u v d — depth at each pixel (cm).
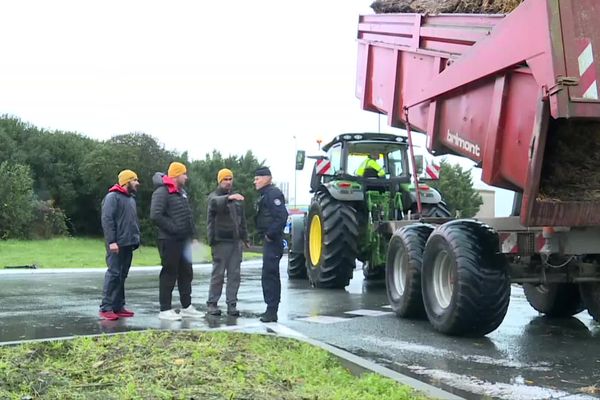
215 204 777
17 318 746
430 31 777
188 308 763
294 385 416
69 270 1548
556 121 539
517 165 590
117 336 561
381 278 1249
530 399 435
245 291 1088
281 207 738
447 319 643
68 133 3462
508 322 779
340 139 1141
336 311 839
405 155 1132
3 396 368
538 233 602
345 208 1057
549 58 516
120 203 742
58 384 403
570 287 784
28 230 2723
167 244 731
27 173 2806
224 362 471
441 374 505
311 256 1141
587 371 518
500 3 653
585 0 521
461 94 691
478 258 621
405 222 897
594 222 562
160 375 426
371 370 469
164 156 3250
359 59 984
